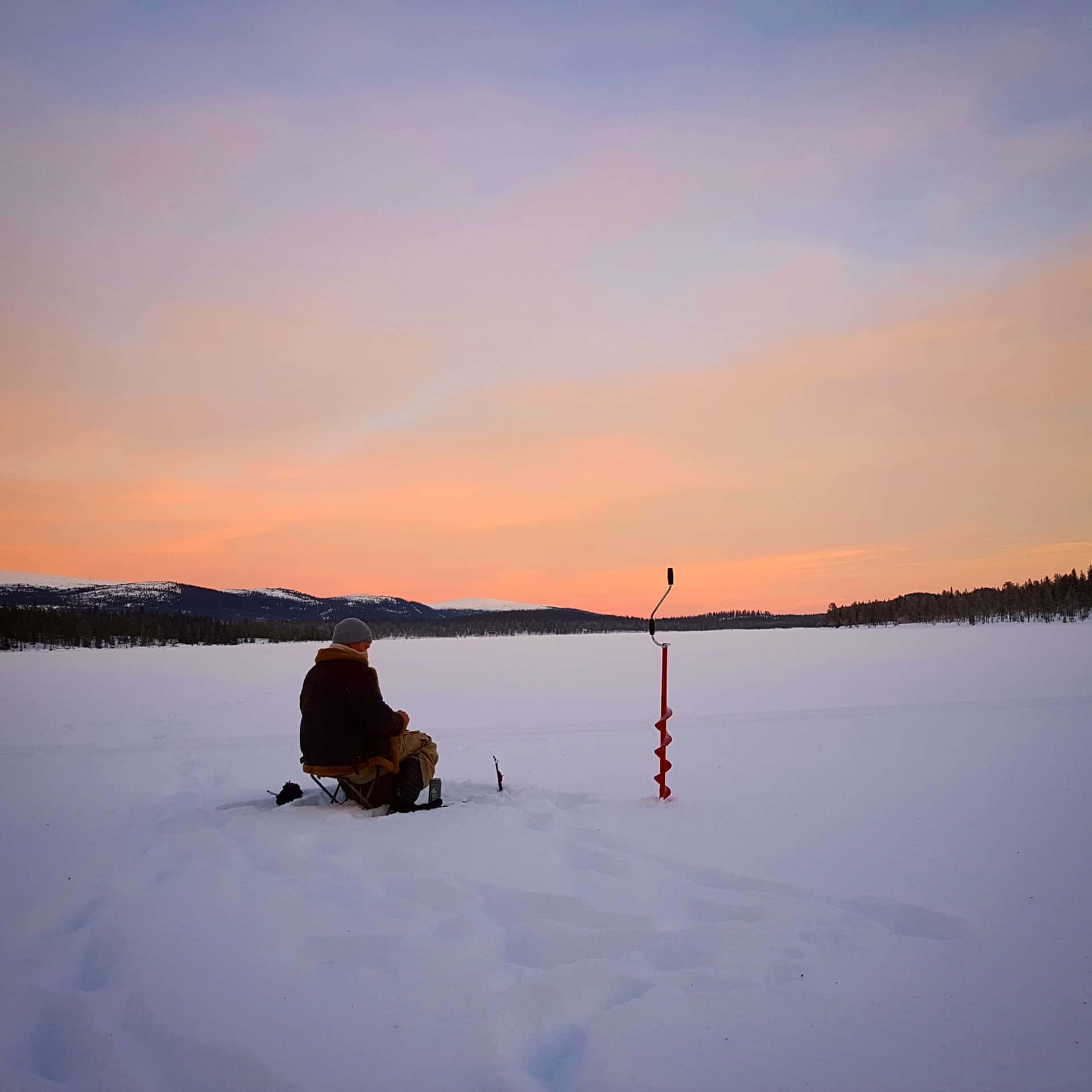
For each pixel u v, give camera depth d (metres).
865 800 5.70
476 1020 2.62
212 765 7.48
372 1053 2.44
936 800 5.66
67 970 3.05
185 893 3.75
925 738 8.25
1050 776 6.36
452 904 3.63
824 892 3.81
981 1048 2.45
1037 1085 2.26
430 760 5.57
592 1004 2.72
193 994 2.81
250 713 11.70
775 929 3.33
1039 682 13.34
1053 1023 2.60
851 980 2.89
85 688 16.36
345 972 2.98
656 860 4.30
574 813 5.34
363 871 4.08
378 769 5.39
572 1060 2.43
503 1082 2.28
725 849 4.50
